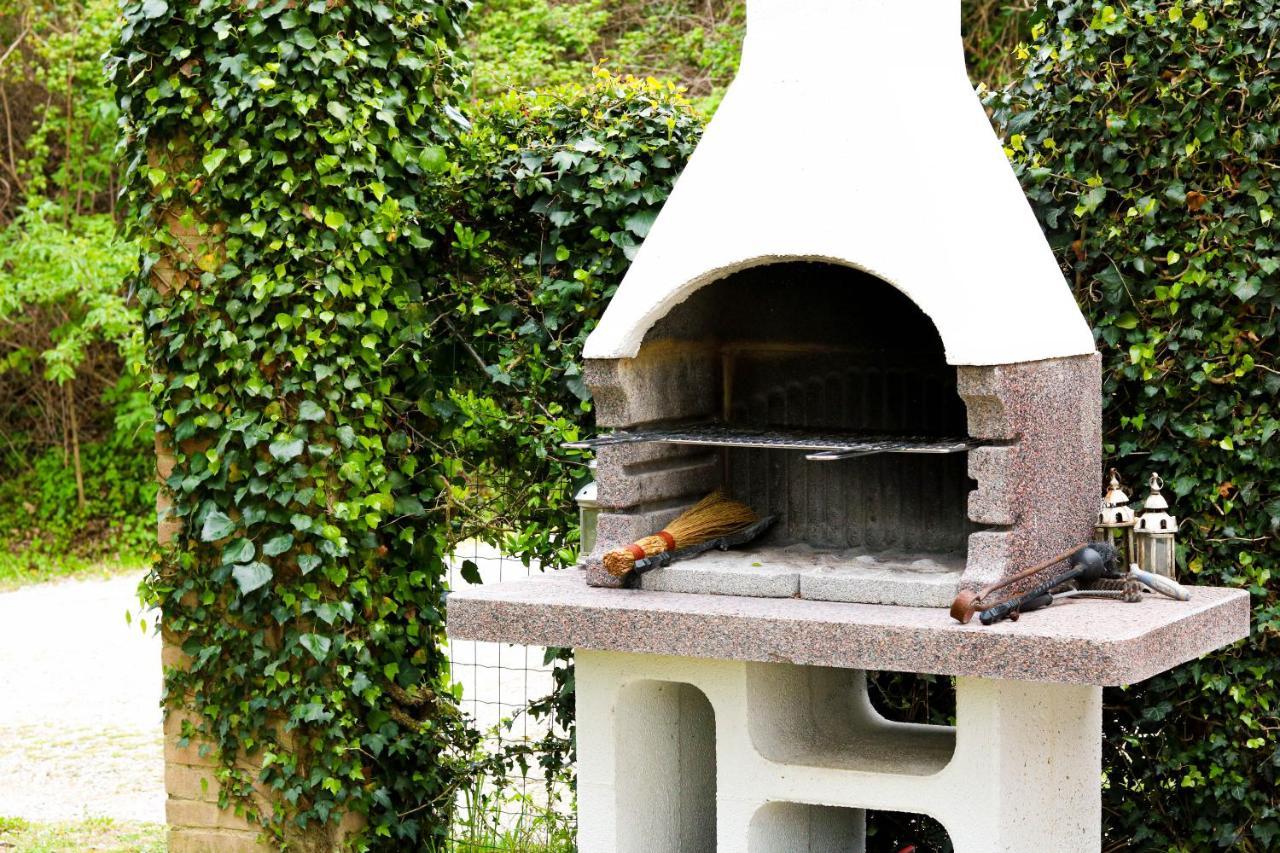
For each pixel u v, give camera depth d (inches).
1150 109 183.0
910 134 157.6
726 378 192.4
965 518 179.0
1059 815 171.5
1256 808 184.7
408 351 204.8
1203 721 186.9
